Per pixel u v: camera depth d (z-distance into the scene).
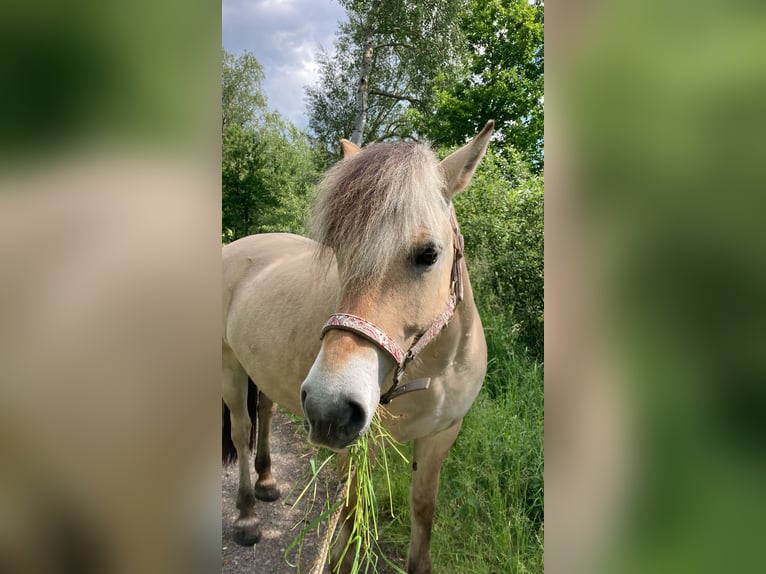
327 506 1.74
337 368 1.34
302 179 14.84
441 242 1.51
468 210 5.23
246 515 2.88
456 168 1.71
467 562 2.34
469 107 13.12
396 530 2.71
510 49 13.38
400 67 11.55
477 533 2.44
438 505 2.71
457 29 10.49
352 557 2.26
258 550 2.76
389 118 13.40
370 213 1.41
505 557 2.23
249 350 2.67
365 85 10.62
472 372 2.08
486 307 4.62
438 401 2.00
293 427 4.39
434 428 2.11
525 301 4.68
